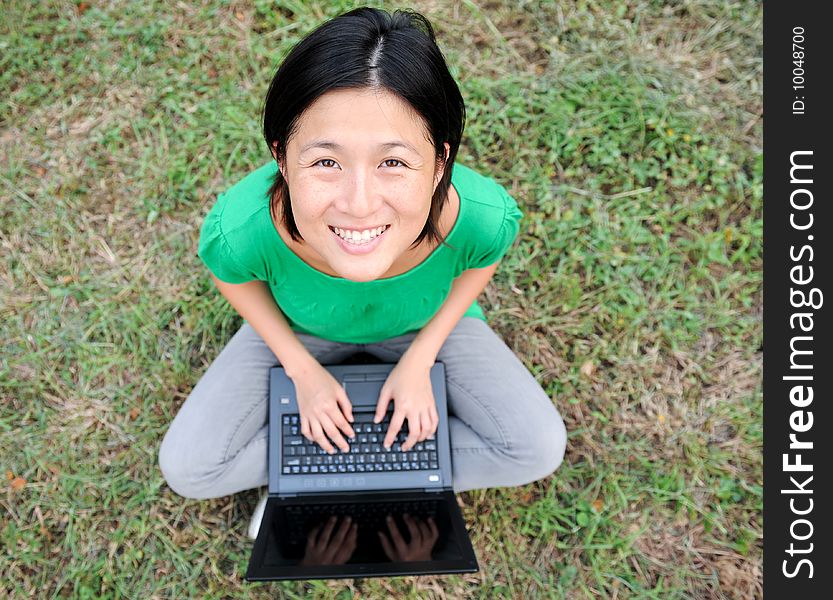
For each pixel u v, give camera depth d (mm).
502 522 2205
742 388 2354
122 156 2434
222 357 1988
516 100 2502
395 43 1114
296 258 1532
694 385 2350
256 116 2479
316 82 1093
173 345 2305
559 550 2203
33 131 2439
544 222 2434
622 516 2229
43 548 2135
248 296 1754
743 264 2436
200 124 2469
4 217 2369
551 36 2596
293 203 1222
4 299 2311
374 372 1947
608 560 2189
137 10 2533
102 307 2312
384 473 1885
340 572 1643
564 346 2355
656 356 2359
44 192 2391
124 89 2484
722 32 2619
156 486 2180
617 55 2594
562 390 2320
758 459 2285
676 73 2580
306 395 1862
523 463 1932
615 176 2480
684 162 2480
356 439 1899
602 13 2623
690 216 2457
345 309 1704
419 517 1812
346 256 1256
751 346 2383
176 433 1898
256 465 1924
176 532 2162
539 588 2166
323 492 1862
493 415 1933
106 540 2146
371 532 1752
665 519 2238
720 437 2318
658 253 2426
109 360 2273
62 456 2201
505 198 1627
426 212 1253
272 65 2518
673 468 2262
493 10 2605
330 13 2576
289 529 1757
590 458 2268
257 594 2117
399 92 1104
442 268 1640
